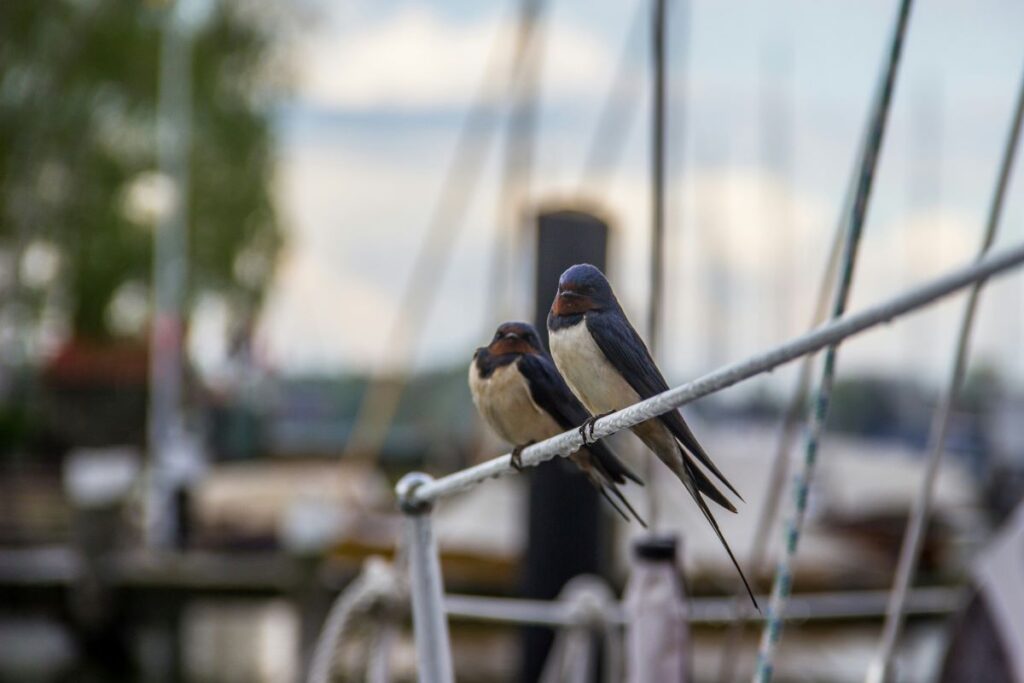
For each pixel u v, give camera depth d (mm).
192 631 19844
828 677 15750
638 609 5211
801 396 6039
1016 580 6398
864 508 25344
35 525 25078
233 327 40281
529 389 4293
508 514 17531
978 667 6422
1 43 36656
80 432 40531
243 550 21453
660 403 2828
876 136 4344
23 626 19125
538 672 9289
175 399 32312
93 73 37719
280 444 44312
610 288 3822
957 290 2305
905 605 5152
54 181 38312
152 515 22406
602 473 3830
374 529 18578
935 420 5090
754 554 6113
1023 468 33625
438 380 33781
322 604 15680
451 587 16375
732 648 6152
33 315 39875
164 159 34594
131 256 39281
